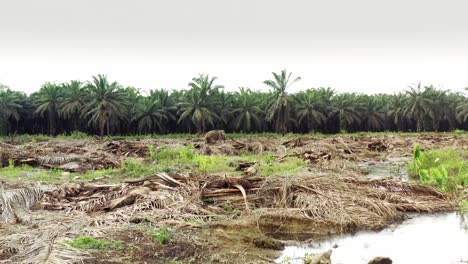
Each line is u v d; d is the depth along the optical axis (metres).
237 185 10.50
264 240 7.30
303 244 7.55
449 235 8.06
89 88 54.75
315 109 64.81
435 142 32.59
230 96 62.78
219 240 7.47
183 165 18.00
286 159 19.39
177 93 65.31
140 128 58.81
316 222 8.67
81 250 6.39
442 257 6.80
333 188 10.61
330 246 7.43
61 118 61.28
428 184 12.57
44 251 6.08
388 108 70.88
